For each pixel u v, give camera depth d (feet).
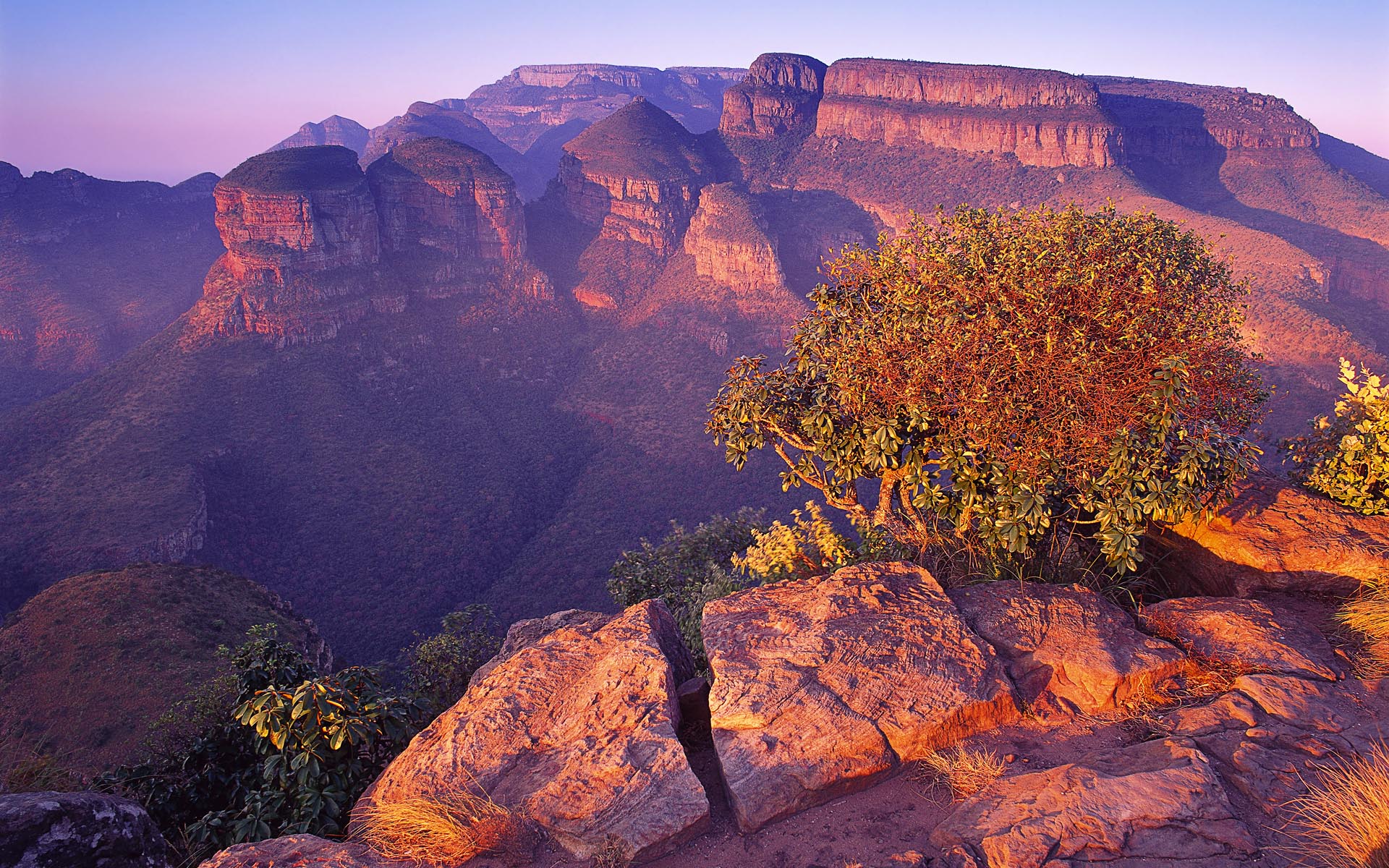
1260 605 20.93
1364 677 17.76
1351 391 27.37
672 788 15.88
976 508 22.00
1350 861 12.04
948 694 17.53
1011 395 20.48
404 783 17.66
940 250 23.36
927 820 15.28
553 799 16.01
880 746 16.69
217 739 27.68
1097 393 19.81
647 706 18.07
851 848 14.76
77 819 16.21
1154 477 20.68
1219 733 15.89
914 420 21.94
